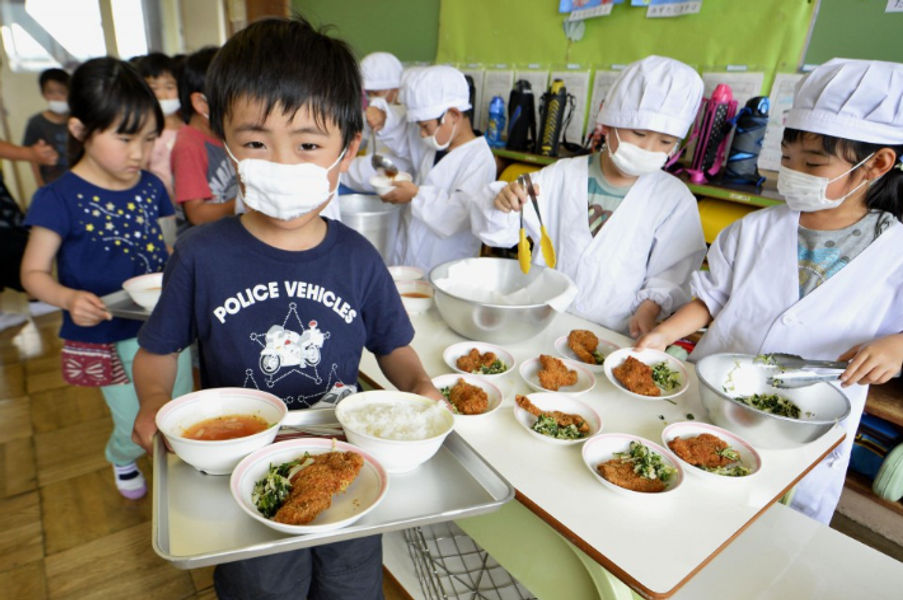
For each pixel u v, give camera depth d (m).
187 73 1.89
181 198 1.90
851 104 1.03
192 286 0.83
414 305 1.41
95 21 4.27
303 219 0.81
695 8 2.04
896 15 1.60
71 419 2.15
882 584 0.95
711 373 1.09
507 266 1.53
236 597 0.88
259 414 0.80
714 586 0.93
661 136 1.43
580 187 1.62
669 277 1.61
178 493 0.71
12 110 3.91
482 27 2.95
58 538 1.59
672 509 0.81
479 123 3.10
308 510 0.65
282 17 0.80
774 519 1.09
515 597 1.29
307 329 0.88
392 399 0.87
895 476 1.64
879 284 1.16
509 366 1.19
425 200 1.97
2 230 2.71
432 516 0.67
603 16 2.34
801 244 1.24
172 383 0.87
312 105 0.72
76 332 1.48
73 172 1.44
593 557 0.73
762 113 1.82
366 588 0.99
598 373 1.21
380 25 3.72
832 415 1.00
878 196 1.14
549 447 0.94
